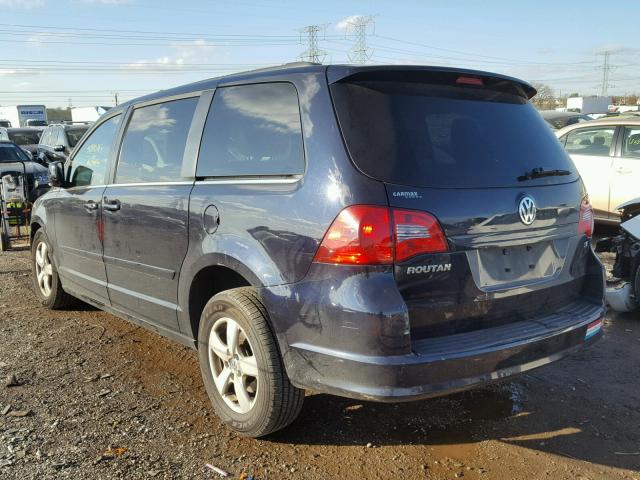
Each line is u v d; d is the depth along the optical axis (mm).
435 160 2881
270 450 3182
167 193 3729
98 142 4812
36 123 38906
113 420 3473
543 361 3021
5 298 6023
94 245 4555
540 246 3195
